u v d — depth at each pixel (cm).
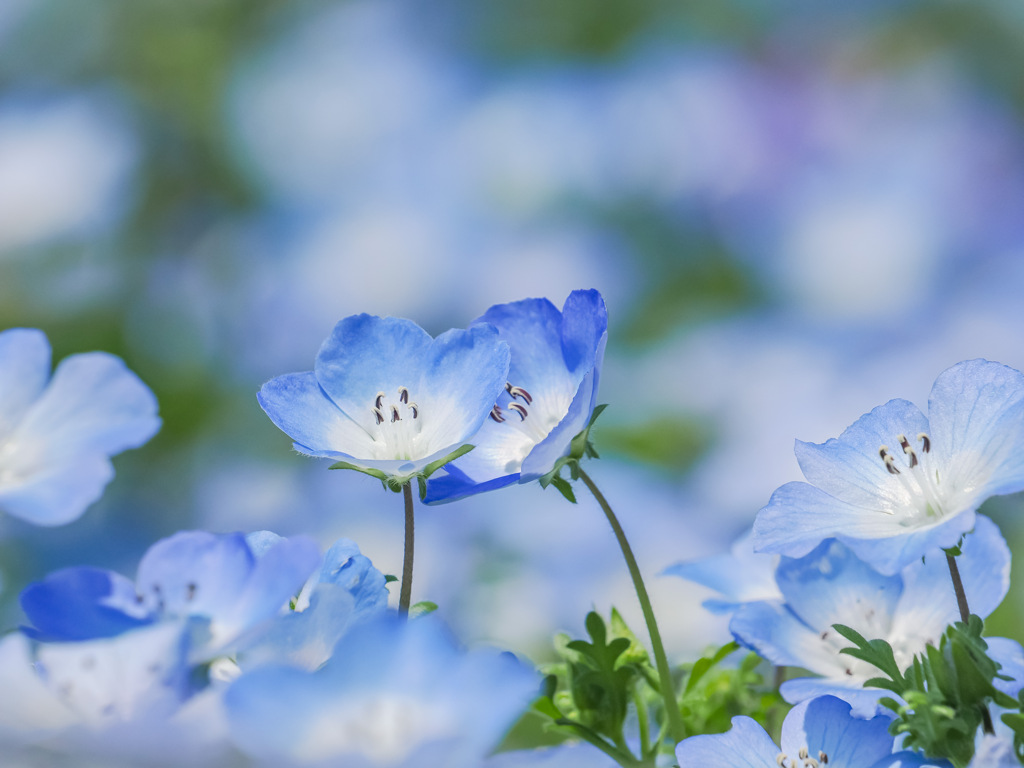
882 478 45
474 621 66
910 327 90
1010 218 94
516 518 70
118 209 93
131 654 42
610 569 68
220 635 43
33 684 42
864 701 45
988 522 46
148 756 42
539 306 46
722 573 49
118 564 76
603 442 83
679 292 95
